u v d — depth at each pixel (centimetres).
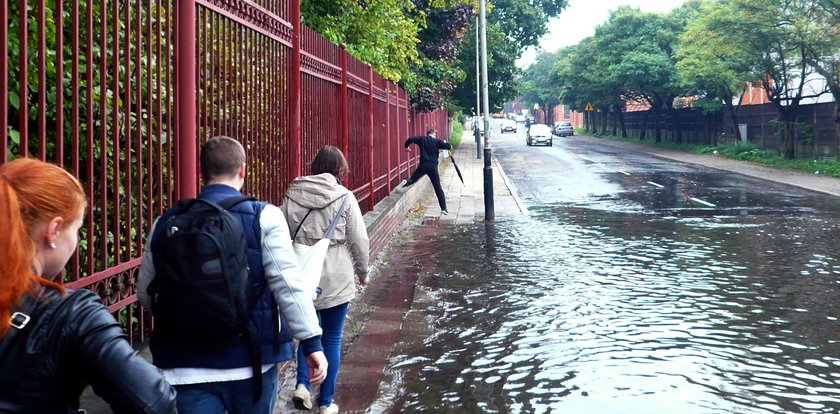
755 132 3797
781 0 2859
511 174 2917
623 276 963
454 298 845
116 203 365
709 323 733
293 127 662
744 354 636
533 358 624
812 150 3108
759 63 3153
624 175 2814
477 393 543
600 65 5331
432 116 3469
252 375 271
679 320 745
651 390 549
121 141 442
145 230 468
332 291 477
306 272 384
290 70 654
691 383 564
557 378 575
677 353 638
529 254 1142
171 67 429
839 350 648
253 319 273
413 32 1995
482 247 1216
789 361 619
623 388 553
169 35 405
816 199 1961
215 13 470
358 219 482
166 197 438
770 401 528
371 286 912
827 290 877
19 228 157
